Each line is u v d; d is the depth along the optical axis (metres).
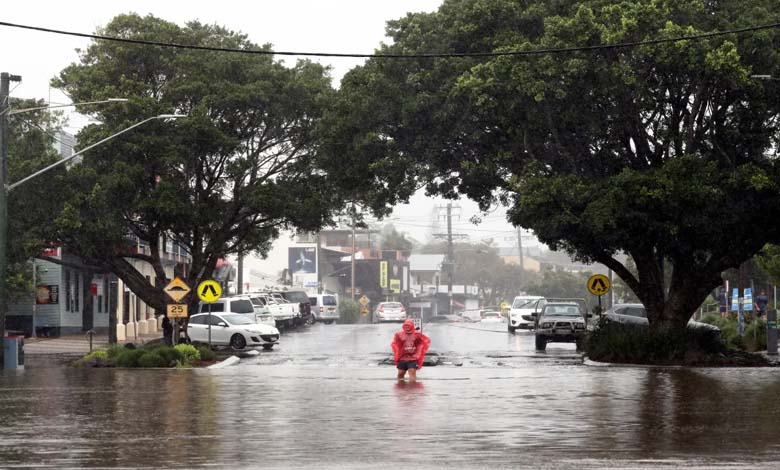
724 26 47.03
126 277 68.69
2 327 47.38
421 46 55.72
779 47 46.88
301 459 17.61
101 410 26.39
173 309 53.41
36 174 48.09
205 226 69.38
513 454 18.03
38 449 19.06
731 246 49.34
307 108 70.19
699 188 45.22
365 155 58.47
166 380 37.84
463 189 58.38
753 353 54.38
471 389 32.28
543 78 47.38
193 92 68.19
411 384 34.66
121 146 64.88
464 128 52.97
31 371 45.44
